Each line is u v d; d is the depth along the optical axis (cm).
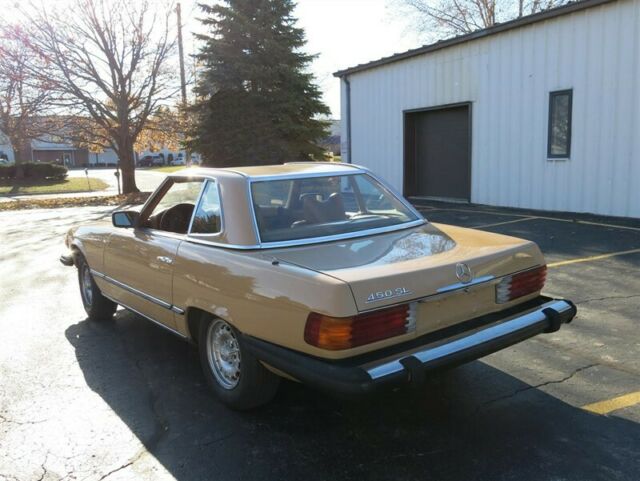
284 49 2225
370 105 1698
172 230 440
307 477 289
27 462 306
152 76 2406
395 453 310
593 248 795
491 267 338
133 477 291
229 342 363
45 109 2272
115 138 2495
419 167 1597
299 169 416
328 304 281
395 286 294
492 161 1333
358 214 406
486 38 1305
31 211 1908
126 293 471
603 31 1057
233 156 2178
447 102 1436
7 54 2128
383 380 276
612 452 302
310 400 378
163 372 429
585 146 1115
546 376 398
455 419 345
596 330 482
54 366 444
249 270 325
